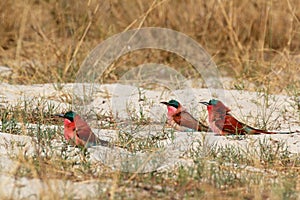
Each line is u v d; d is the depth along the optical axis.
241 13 17.95
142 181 8.86
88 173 9.11
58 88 14.47
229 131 11.20
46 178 8.36
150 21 17.88
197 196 8.41
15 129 11.00
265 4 17.70
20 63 16.34
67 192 8.15
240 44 17.03
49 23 18.09
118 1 18.00
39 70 15.96
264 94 13.80
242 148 10.57
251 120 12.72
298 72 15.98
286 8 17.80
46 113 12.52
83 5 17.55
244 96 14.30
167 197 8.44
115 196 8.30
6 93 14.07
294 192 8.76
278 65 16.17
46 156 9.48
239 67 16.58
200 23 18.12
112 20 17.84
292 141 10.98
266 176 9.41
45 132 10.73
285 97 14.23
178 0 18.20
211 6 18.02
